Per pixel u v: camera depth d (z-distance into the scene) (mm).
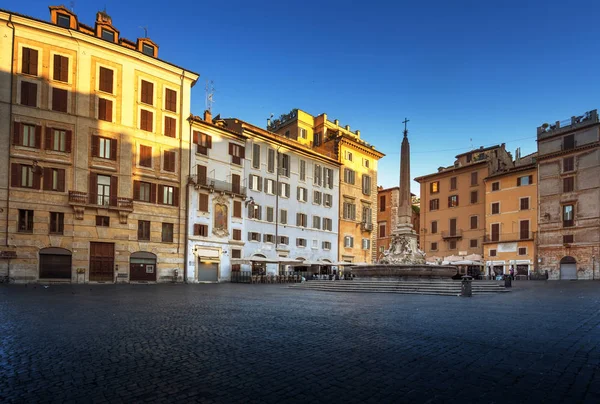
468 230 65250
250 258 45562
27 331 9859
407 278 29297
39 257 34844
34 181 35062
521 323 11555
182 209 42906
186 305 17047
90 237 37156
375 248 65625
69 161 36688
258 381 5895
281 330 10281
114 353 7570
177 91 44031
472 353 7672
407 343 8594
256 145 51000
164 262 41188
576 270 52344
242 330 10258
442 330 10273
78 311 14242
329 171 60219
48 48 36500
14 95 34781
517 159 70375
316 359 7184
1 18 34281
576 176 53312
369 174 66438
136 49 42438
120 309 15094
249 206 49188
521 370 6516
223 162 47062
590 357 7367
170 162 42750
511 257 58938
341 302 18703
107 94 39188
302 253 54938
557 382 5895
